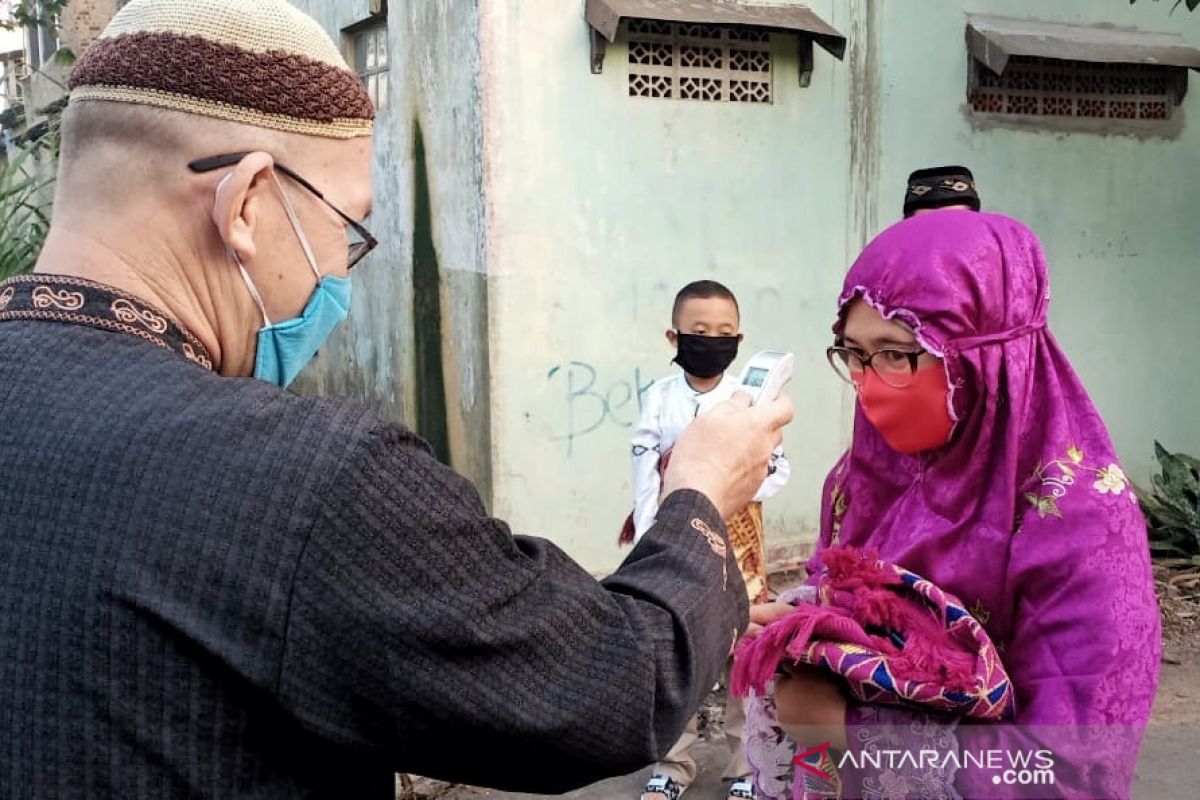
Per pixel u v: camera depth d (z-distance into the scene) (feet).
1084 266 20.25
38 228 13.20
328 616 3.22
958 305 4.77
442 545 3.37
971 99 19.04
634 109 16.69
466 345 16.85
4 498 3.30
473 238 16.39
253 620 3.18
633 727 3.54
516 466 16.35
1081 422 4.93
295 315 4.04
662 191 16.98
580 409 16.67
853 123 18.25
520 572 3.51
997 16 19.11
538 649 3.46
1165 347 21.01
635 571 3.93
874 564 4.92
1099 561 4.57
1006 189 19.54
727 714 10.92
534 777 3.59
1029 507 4.78
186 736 3.18
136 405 3.36
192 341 3.75
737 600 4.08
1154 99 20.39
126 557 3.18
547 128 16.17
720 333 11.41
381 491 3.32
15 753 3.17
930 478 5.07
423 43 17.65
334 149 3.91
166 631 3.15
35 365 3.46
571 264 16.48
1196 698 13.46
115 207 3.67
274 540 3.21
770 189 17.74
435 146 17.52
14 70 31.96
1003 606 4.81
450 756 3.46
